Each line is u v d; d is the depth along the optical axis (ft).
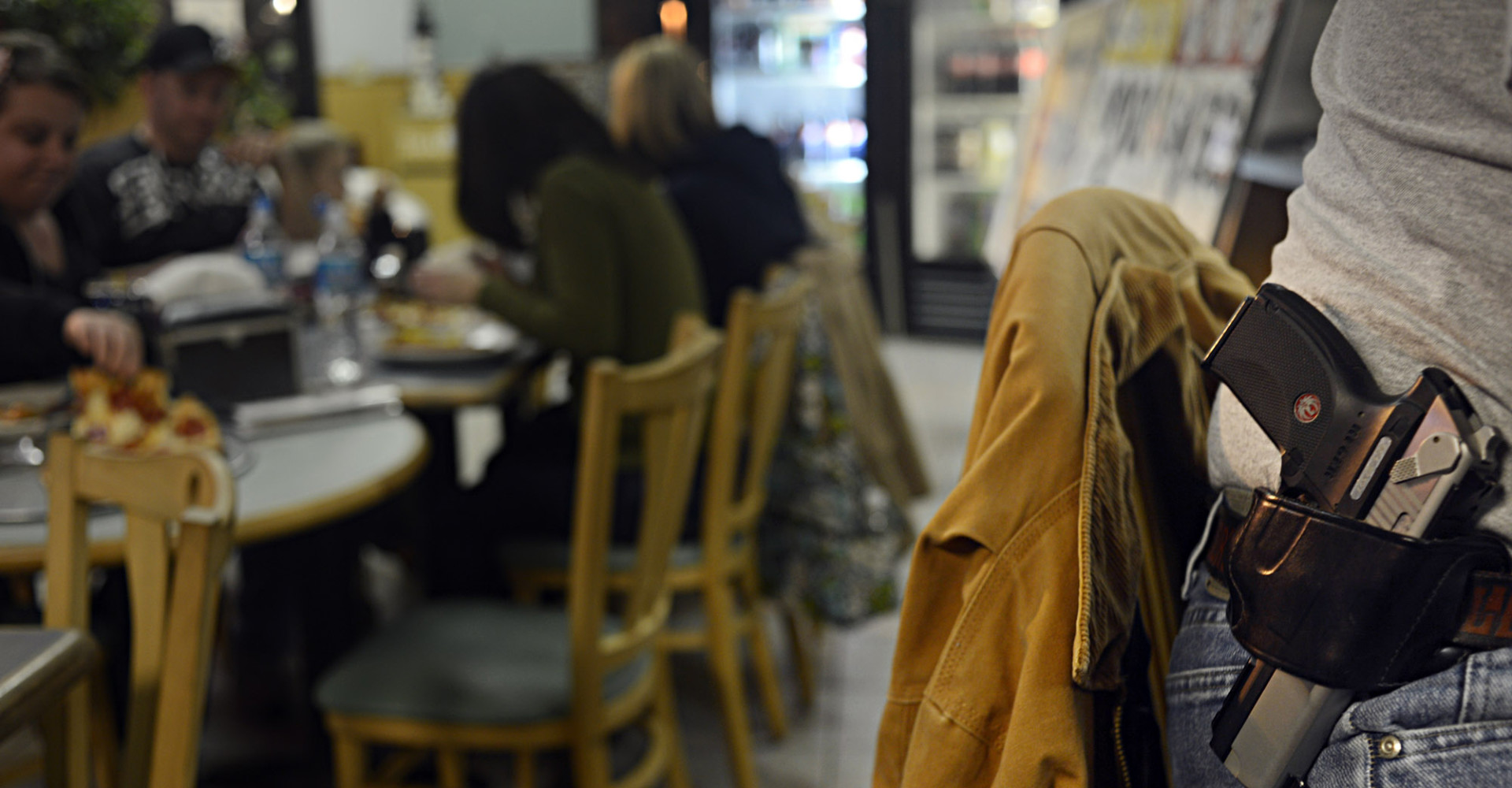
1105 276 2.45
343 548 6.23
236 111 15.07
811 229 8.78
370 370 7.06
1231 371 2.21
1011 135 18.66
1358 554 1.96
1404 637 1.95
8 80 6.43
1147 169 4.80
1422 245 2.05
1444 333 2.02
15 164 6.57
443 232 18.81
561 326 7.13
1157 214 2.78
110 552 4.16
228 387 5.92
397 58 19.13
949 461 12.88
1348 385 2.04
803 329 7.41
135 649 3.70
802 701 7.93
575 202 7.03
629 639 5.24
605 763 5.17
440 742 5.02
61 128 6.63
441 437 7.64
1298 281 2.26
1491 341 1.98
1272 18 3.71
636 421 6.93
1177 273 2.64
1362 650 1.96
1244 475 2.31
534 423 8.08
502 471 7.24
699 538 6.97
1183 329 2.58
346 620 6.31
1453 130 1.98
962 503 2.27
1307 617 2.01
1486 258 1.97
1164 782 2.55
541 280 7.59
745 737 6.57
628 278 7.25
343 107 18.67
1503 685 1.97
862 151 19.42
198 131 9.93
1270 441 2.22
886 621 9.40
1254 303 2.19
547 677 5.17
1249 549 2.12
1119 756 2.35
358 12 18.85
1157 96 4.91
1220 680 2.28
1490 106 1.94
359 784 5.18
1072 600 2.19
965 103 18.66
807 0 18.86
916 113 18.83
